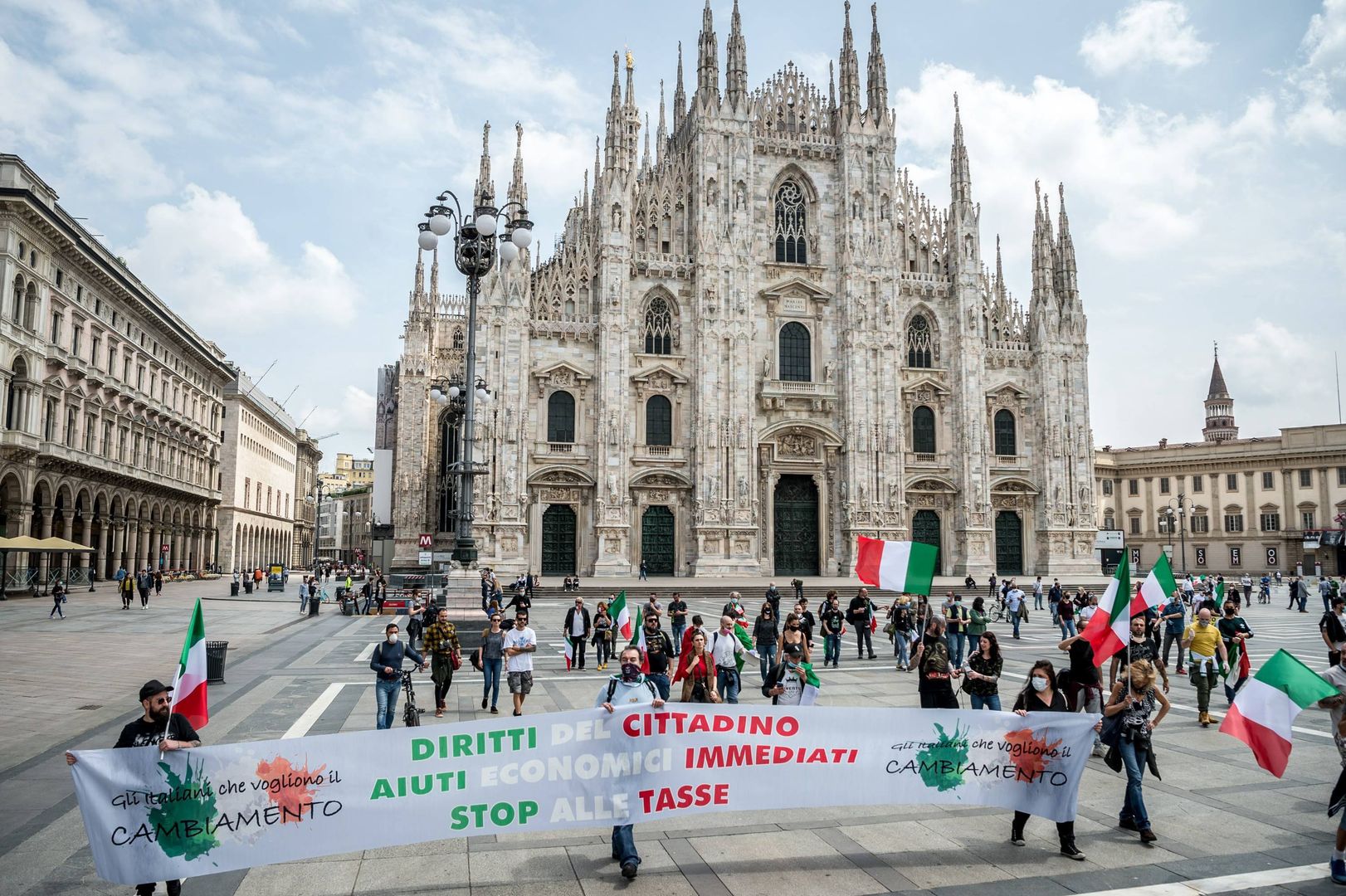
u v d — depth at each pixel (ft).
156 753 32.78
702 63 237.04
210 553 370.73
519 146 237.25
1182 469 398.01
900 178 256.93
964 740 40.34
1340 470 354.95
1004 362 256.93
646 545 230.27
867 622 101.86
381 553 323.16
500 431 217.77
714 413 229.45
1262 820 43.68
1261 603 222.48
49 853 37.09
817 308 243.81
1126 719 41.98
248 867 33.86
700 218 233.55
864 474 237.25
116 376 255.70
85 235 228.84
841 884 35.45
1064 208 262.06
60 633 121.39
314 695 73.15
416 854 38.52
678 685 86.17
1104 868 37.50
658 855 38.52
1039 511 252.62
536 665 94.53
